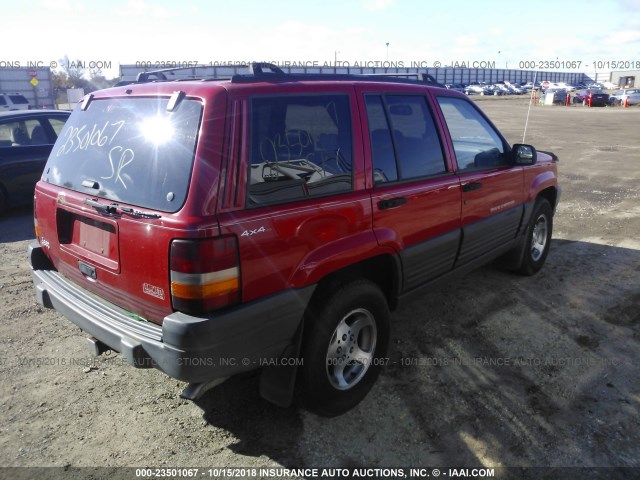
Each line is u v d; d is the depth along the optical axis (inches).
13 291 198.2
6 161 308.7
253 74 113.8
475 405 127.2
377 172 128.1
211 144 95.9
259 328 102.0
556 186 218.5
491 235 174.1
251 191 100.5
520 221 191.3
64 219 125.5
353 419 122.8
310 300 116.0
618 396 130.4
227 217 96.0
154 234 96.7
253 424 121.2
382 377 139.2
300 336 111.3
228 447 113.7
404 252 135.6
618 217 308.7
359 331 127.3
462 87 2561.5
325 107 118.0
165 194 97.3
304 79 120.6
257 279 100.7
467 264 166.6
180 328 92.3
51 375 141.1
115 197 107.6
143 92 112.4
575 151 608.7
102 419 122.9
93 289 118.6
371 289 124.3
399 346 155.3
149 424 121.2
